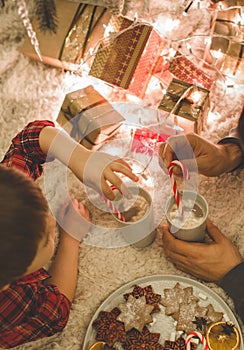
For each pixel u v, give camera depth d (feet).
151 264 3.89
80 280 3.87
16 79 4.65
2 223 2.91
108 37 4.12
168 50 4.45
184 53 4.52
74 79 4.55
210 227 3.78
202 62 4.41
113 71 4.09
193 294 3.67
